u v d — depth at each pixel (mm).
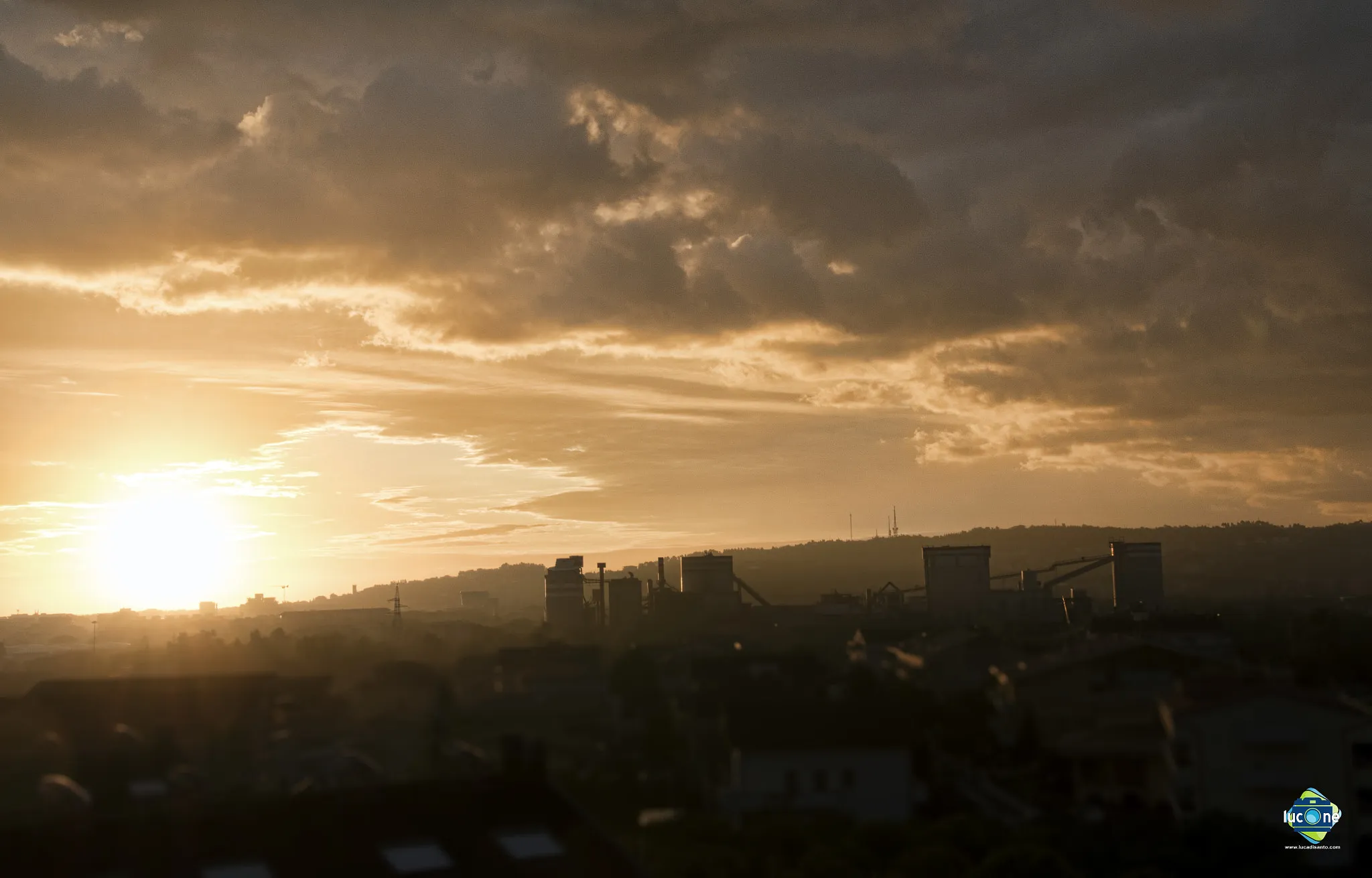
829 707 54125
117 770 40656
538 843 25891
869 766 49188
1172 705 52656
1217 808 47094
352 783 35438
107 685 64500
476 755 42812
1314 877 42594
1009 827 46438
